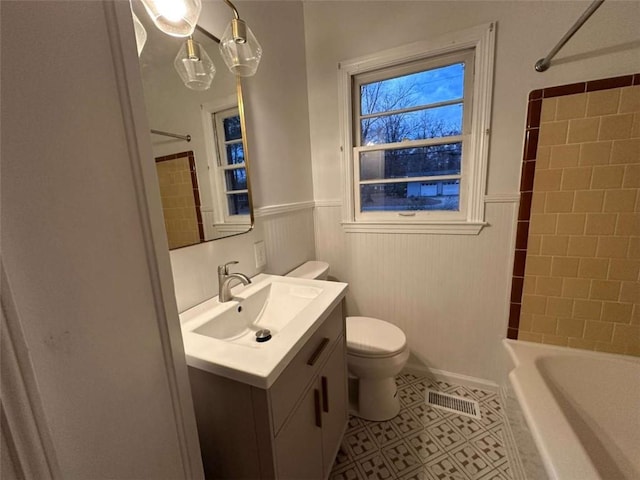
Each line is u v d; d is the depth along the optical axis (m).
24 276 0.33
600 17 1.18
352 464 1.30
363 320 1.69
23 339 0.33
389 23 1.55
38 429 0.35
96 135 0.41
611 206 1.28
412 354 1.87
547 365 1.34
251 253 1.38
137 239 0.48
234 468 0.82
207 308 1.05
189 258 1.05
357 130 1.79
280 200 1.60
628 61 1.17
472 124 1.47
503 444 1.37
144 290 0.49
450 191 1.64
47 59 0.35
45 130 0.35
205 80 1.09
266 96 1.46
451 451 1.35
